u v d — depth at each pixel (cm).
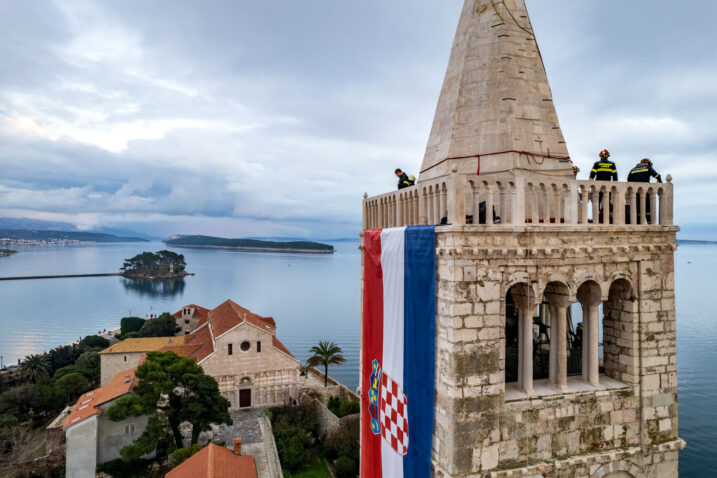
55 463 5434
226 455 4184
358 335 14738
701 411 7050
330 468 5606
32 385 7625
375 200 2178
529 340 1584
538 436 1557
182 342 8644
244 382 7069
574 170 2070
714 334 11806
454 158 1780
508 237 1519
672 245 1738
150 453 5653
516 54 1762
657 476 1706
